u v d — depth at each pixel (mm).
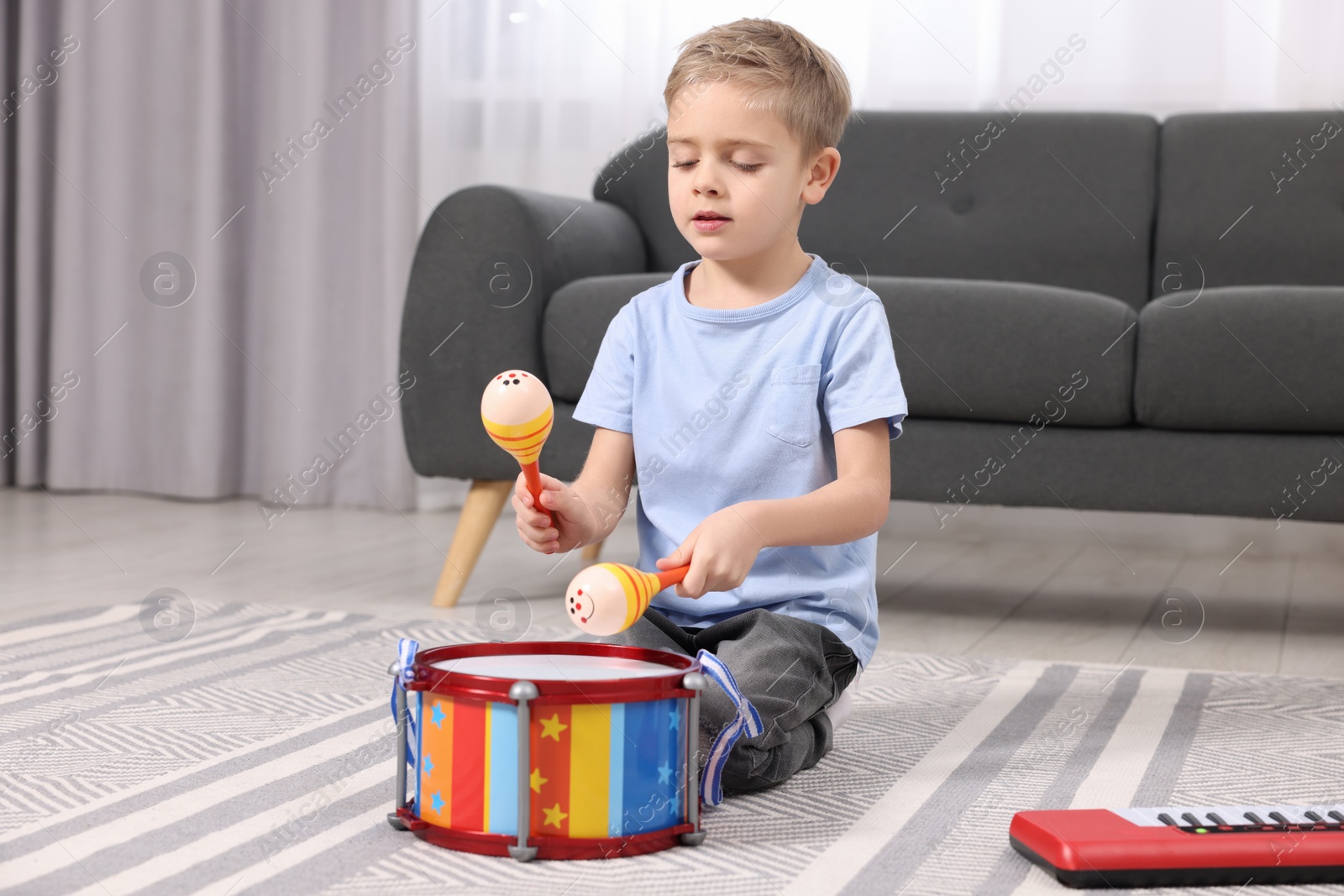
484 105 2676
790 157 957
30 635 1354
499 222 1677
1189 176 2107
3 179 2838
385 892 657
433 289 1682
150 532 2270
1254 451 1519
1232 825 723
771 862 720
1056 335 1545
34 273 2793
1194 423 1521
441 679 732
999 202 2158
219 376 2729
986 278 2150
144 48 2715
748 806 837
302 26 2656
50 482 2807
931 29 2402
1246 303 1497
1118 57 2344
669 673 766
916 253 2174
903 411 940
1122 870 688
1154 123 2168
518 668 776
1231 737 1052
